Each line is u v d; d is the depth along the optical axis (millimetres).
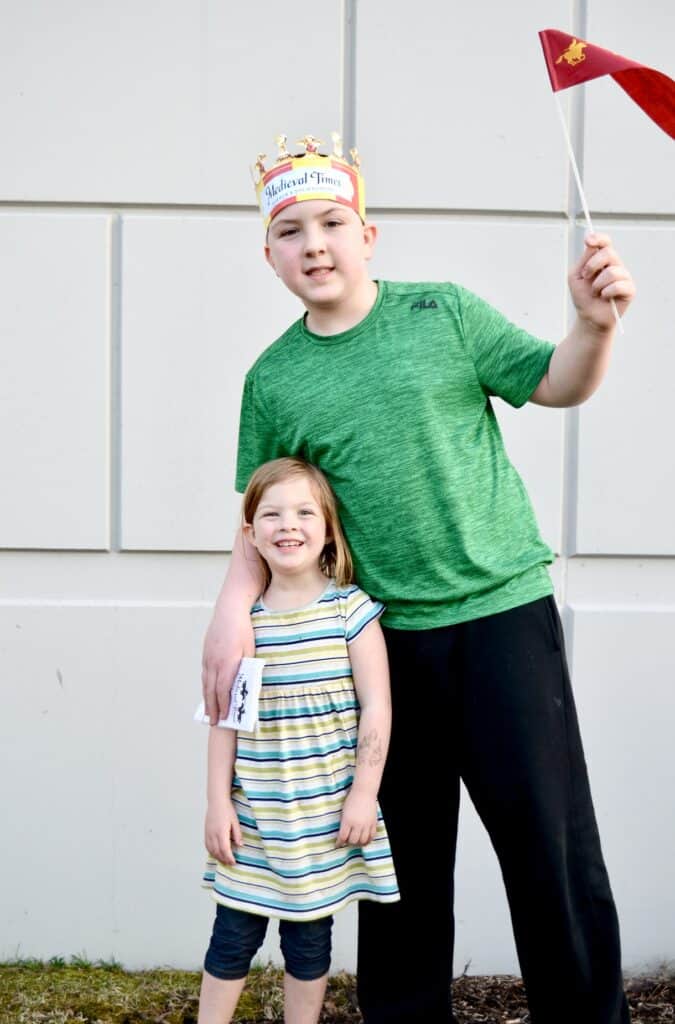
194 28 3129
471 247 3186
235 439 3203
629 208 3180
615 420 3209
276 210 2289
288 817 2295
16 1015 2967
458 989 3205
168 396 3193
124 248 3164
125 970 3277
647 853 3270
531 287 3195
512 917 2365
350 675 2334
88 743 3246
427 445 2242
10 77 3131
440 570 2285
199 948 3285
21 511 3209
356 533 2342
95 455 3203
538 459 3227
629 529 3221
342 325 2316
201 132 3152
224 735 2387
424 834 2508
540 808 2242
